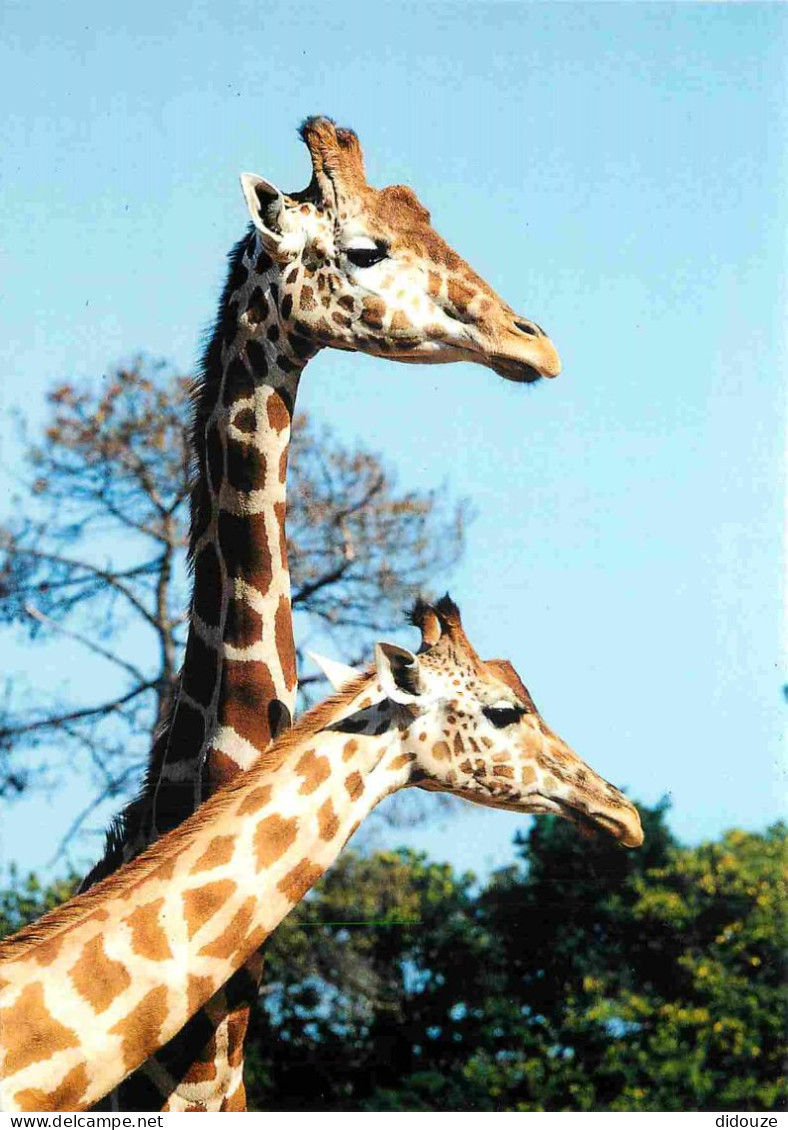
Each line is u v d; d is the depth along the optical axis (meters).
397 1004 18.00
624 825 9.31
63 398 19.16
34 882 17.81
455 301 9.39
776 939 17.92
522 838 18.56
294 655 9.38
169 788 9.21
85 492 19.08
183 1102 8.67
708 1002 17.69
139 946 7.67
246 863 7.96
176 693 9.51
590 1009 17.67
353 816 8.39
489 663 9.38
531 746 9.16
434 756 8.90
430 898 18.33
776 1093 17.22
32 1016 7.42
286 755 8.27
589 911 18.17
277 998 17.98
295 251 9.35
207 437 9.44
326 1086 17.73
